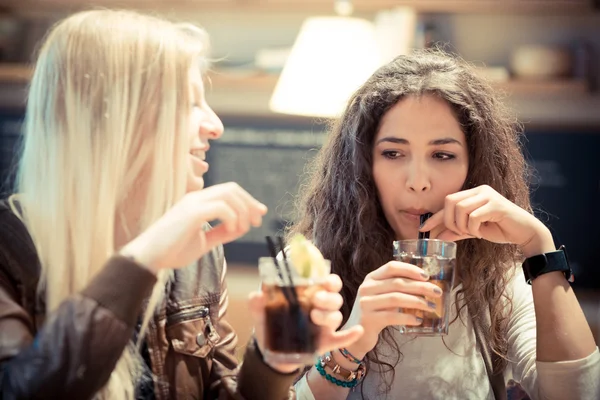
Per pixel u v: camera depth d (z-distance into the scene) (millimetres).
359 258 1807
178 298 1514
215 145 4336
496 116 1851
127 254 1196
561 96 4066
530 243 1650
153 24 1447
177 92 1404
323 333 1260
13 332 1254
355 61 3004
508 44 4039
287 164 4309
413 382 1714
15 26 4180
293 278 1238
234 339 1633
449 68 1790
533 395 1702
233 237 1274
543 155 4137
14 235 1368
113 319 1165
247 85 4047
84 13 1438
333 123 2020
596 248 4109
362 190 1802
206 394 1519
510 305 1808
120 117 1357
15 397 1156
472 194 1634
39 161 1367
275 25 4184
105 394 1341
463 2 3852
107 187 1351
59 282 1344
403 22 3740
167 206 1394
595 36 4008
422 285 1419
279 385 1331
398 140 1708
